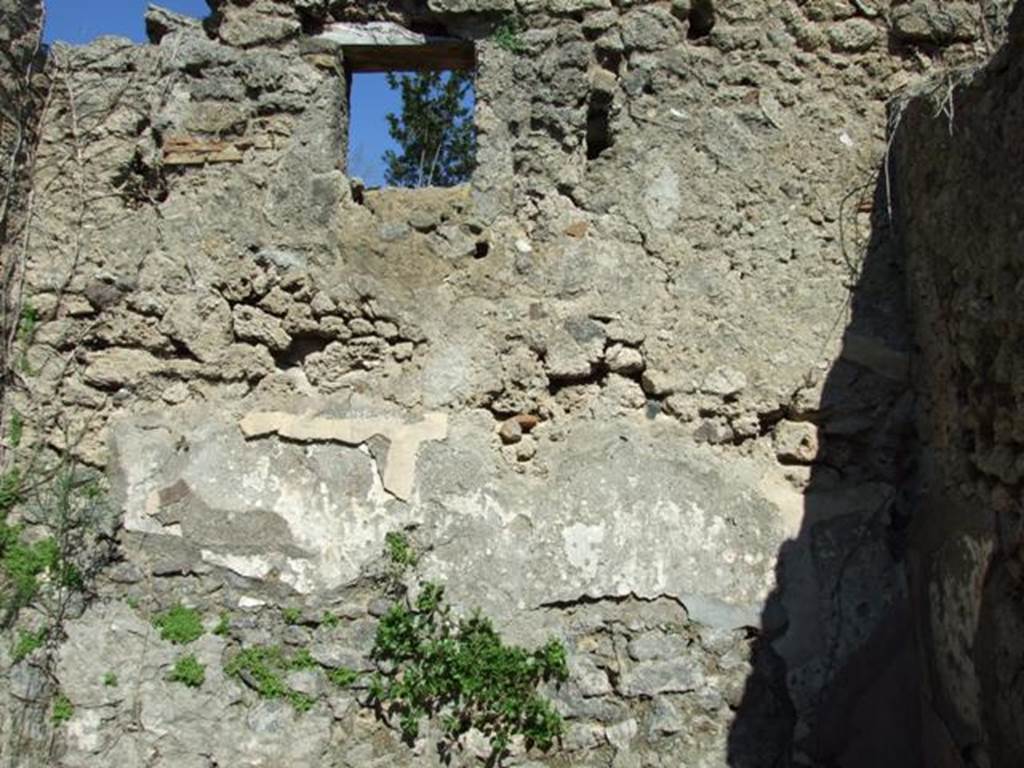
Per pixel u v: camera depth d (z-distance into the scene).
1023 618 2.86
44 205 3.93
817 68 4.00
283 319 3.84
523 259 3.87
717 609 3.63
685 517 3.70
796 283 3.88
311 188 3.92
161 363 3.83
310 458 3.74
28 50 3.92
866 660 3.61
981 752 3.10
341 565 3.66
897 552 3.71
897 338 3.84
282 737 3.55
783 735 3.56
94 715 3.57
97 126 3.98
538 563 3.65
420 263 3.88
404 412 3.77
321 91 3.99
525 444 3.76
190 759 3.54
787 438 3.79
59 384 3.81
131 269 3.88
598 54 4.00
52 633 3.61
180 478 3.73
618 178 3.93
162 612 3.64
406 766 3.54
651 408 3.80
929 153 3.53
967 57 3.97
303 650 3.61
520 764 3.54
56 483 3.72
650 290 3.85
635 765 3.53
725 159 3.95
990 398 3.08
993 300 3.02
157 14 4.04
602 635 3.62
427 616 3.62
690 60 3.99
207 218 3.91
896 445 3.78
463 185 3.99
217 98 3.98
